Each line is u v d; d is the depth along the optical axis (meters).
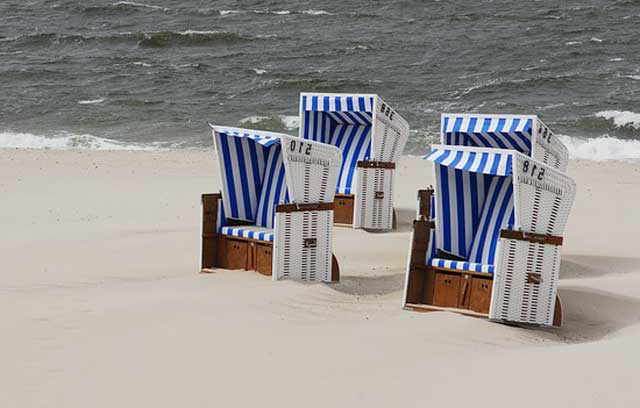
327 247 19.72
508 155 16.86
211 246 20.53
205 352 14.52
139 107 55.44
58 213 29.08
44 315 16.75
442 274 17.95
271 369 13.79
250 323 16.08
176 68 67.69
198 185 34.62
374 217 26.69
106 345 14.91
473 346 15.29
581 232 27.08
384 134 26.50
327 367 13.88
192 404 12.49
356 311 17.45
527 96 58.59
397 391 12.84
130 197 32.09
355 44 75.38
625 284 20.66
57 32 80.69
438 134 48.03
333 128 28.34
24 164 39.25
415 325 16.36
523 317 16.95
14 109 54.41
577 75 63.53
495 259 17.41
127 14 89.81
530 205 16.69
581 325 17.77
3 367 13.98
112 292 18.55
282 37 78.50
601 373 13.34
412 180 35.84
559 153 22.25
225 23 85.19
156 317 16.42
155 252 22.83
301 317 16.67
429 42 75.94
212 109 55.50
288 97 59.34
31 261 21.86
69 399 12.70
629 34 77.44
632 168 39.91
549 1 92.62
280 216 18.95
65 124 50.94
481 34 78.81
